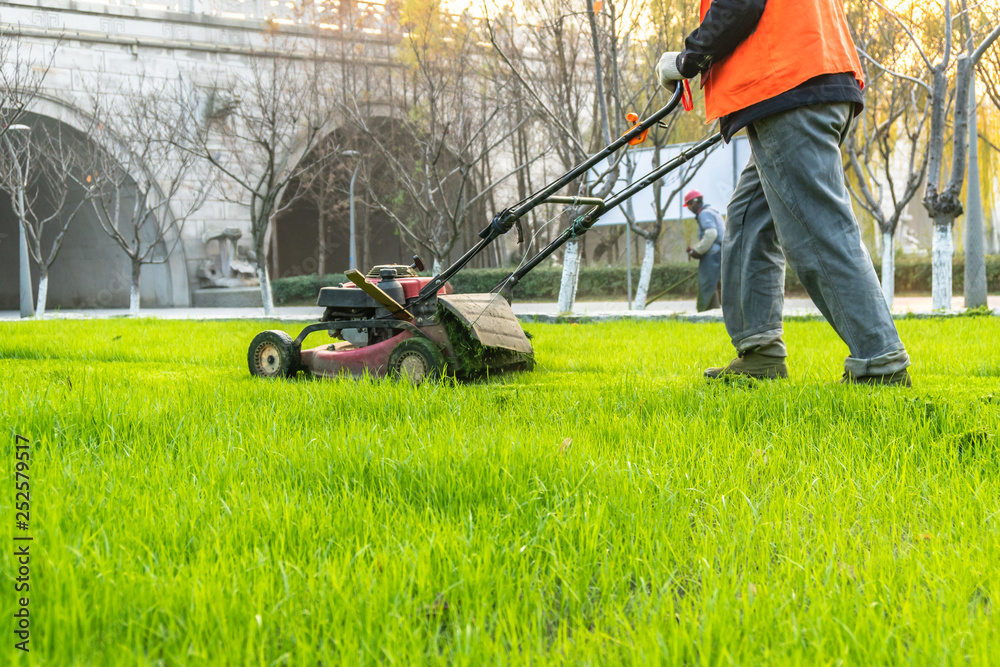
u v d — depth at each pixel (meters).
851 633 1.27
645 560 1.65
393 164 18.47
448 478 2.20
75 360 6.14
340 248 40.03
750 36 3.27
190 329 9.56
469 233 26.80
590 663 1.24
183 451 2.53
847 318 3.31
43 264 21.36
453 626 1.42
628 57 14.76
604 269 24.78
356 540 1.76
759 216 3.71
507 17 15.35
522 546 1.71
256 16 28.11
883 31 13.94
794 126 3.25
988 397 3.00
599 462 2.35
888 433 2.74
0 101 19.98
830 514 1.93
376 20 23.03
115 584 1.46
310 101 22.25
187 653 1.25
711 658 1.26
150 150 24.19
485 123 16.16
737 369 3.83
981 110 20.19
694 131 17.69
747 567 1.64
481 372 4.60
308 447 2.55
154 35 26.88
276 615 1.40
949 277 12.48
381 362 4.62
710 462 2.38
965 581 1.54
